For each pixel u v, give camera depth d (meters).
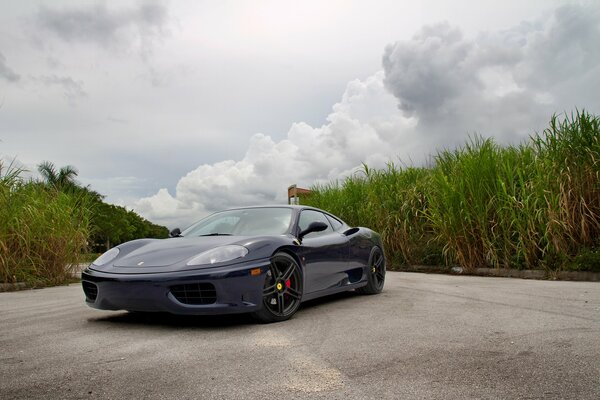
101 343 3.01
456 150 9.12
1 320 3.96
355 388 2.07
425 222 9.62
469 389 2.03
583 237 6.82
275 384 2.15
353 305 4.53
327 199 12.71
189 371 2.36
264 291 3.62
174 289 3.43
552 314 3.68
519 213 7.54
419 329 3.26
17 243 7.32
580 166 6.94
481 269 7.87
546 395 1.93
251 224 4.43
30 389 2.11
